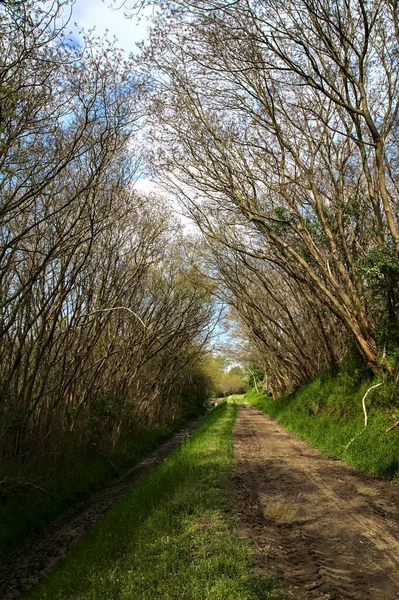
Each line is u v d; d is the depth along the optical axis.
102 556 5.53
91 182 10.16
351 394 13.73
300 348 21.94
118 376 18.41
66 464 11.80
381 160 11.09
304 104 14.59
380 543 5.37
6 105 7.91
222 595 3.99
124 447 16.03
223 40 12.14
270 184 15.48
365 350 12.68
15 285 11.28
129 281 15.29
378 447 9.66
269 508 7.15
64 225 10.91
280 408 24.19
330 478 8.97
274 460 11.47
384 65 12.91
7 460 9.85
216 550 5.05
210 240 19.73
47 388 11.85
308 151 14.88
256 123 14.72
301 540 5.65
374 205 13.05
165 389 26.95
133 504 7.76
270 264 20.16
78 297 12.62
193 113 13.81
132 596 4.25
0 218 8.70
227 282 20.98
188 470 9.73
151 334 18.67
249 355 41.12
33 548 7.86
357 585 4.32
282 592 4.11
